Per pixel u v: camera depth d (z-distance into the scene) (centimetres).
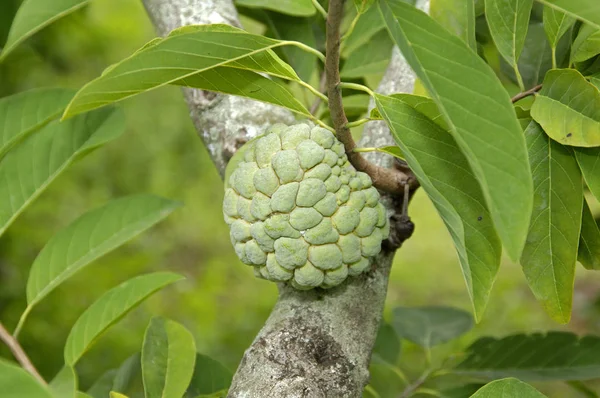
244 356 80
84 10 141
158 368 84
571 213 79
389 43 98
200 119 90
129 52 278
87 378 154
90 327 83
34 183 87
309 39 96
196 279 276
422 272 311
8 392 68
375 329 82
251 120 88
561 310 79
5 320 154
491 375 98
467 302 286
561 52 88
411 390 100
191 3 91
